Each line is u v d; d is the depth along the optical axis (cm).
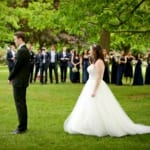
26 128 1065
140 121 1217
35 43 3912
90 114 1030
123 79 3002
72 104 1558
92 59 1053
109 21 1917
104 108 1032
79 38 3631
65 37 3819
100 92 1038
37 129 1098
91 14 2020
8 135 1028
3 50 4716
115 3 1892
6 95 1823
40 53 2503
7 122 1198
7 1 3250
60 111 1391
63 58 2519
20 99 1047
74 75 2533
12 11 3108
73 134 1041
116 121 1033
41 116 1291
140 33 2106
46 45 3928
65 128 1072
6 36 3055
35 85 2320
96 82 1027
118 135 1020
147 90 2119
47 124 1164
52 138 995
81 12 1988
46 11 2486
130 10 1914
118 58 2514
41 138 995
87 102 1038
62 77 2534
